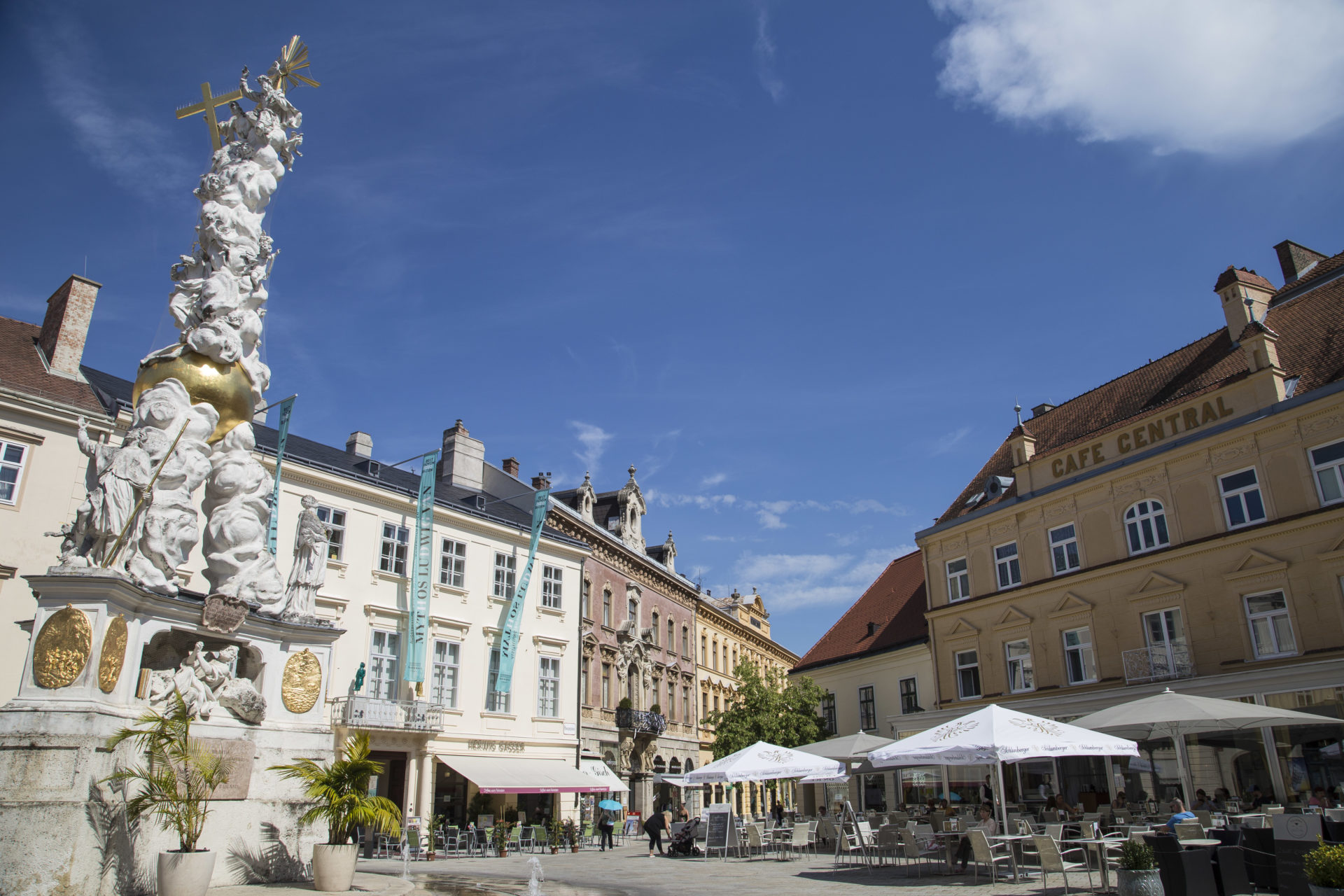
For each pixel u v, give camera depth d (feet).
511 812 100.68
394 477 108.17
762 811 175.63
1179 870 33.76
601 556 130.72
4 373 71.87
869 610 131.54
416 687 91.97
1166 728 57.11
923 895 42.88
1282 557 69.26
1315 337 76.28
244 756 39.88
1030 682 88.63
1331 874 25.91
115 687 34.63
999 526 95.45
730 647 186.70
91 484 36.96
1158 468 79.82
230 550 43.47
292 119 50.80
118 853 32.83
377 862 73.00
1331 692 64.18
